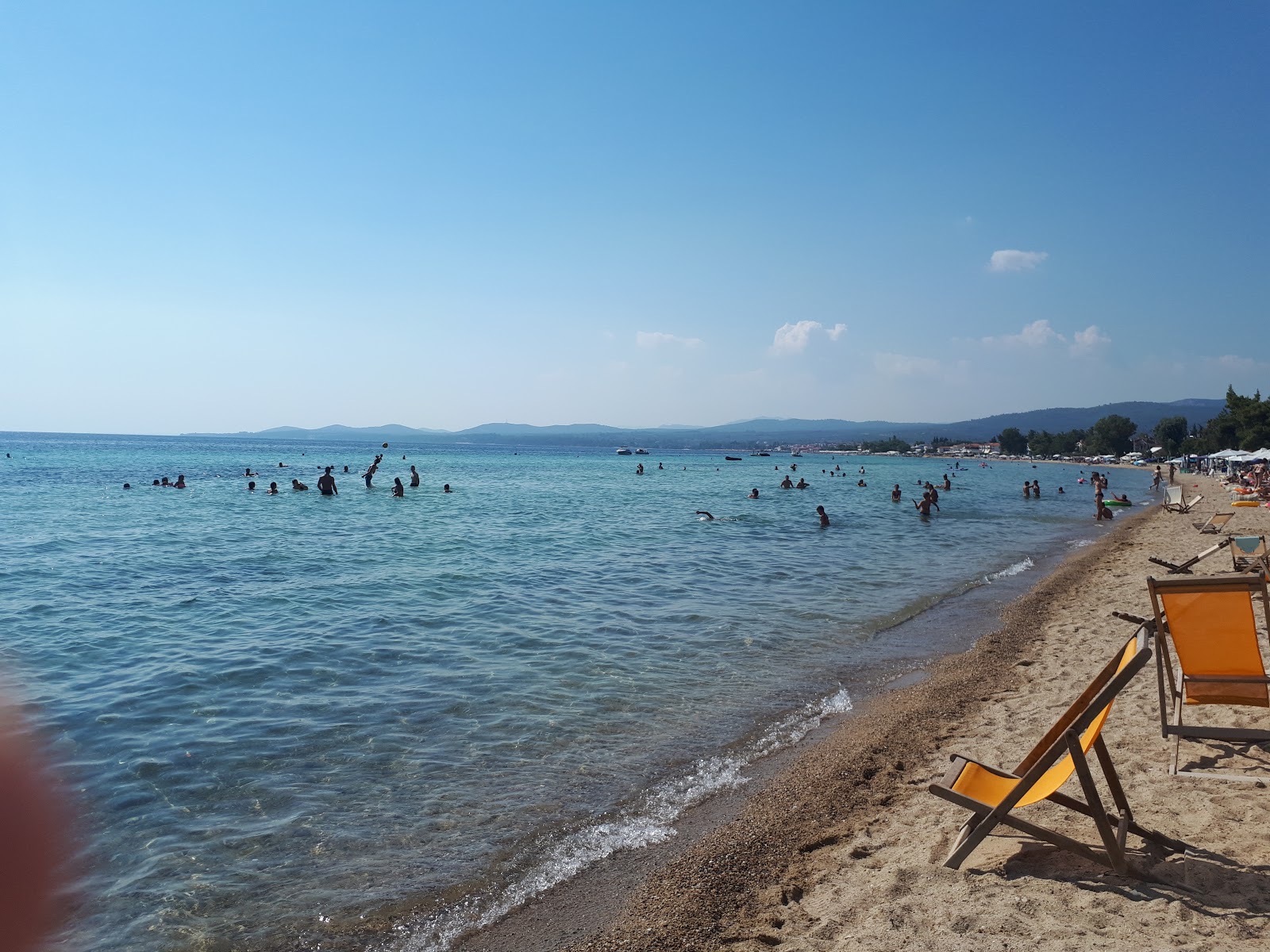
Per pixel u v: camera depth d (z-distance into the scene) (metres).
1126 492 55.22
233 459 101.19
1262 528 25.08
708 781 6.95
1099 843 5.24
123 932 4.75
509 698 8.88
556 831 6.08
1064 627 12.42
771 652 11.02
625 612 13.26
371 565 17.78
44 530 24.14
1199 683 5.98
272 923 4.90
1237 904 4.44
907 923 4.59
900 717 8.42
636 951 4.64
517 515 30.97
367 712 8.38
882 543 23.77
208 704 8.52
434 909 5.11
